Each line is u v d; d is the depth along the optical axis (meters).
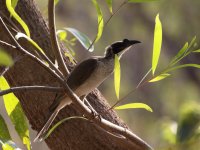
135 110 21.95
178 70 24.62
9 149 7.74
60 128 8.88
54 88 7.20
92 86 9.73
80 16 24.42
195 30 24.16
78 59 22.59
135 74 24.98
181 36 24.36
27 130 8.30
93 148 8.79
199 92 24.59
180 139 5.68
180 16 23.92
